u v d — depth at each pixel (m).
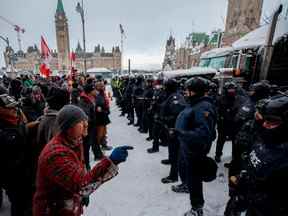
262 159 1.23
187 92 2.49
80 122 1.33
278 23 4.83
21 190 2.07
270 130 1.21
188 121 2.39
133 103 7.45
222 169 3.96
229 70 5.75
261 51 5.34
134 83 8.05
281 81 5.07
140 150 5.08
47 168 1.20
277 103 1.20
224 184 3.43
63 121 1.30
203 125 2.25
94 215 2.70
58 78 12.56
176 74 7.56
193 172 2.40
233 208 1.72
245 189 1.51
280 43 4.86
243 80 5.39
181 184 3.26
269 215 1.18
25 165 2.03
